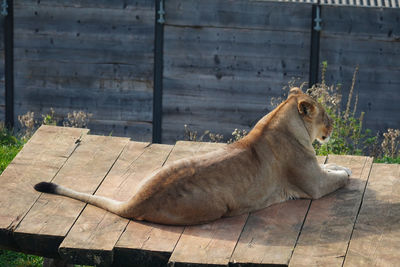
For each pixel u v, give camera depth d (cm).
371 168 752
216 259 580
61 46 1509
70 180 718
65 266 770
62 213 654
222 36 1478
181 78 1499
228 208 646
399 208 664
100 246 600
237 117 1509
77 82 1520
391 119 1502
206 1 1464
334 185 702
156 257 596
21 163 746
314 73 1489
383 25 1474
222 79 1495
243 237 617
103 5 1483
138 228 630
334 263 575
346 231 626
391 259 580
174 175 641
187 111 1513
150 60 1497
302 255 588
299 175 684
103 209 664
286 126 690
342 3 1554
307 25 1471
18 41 1514
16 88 1535
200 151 790
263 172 667
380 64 1488
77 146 790
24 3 1498
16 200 675
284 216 656
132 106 1520
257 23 1471
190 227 635
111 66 1508
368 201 681
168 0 1467
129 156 773
